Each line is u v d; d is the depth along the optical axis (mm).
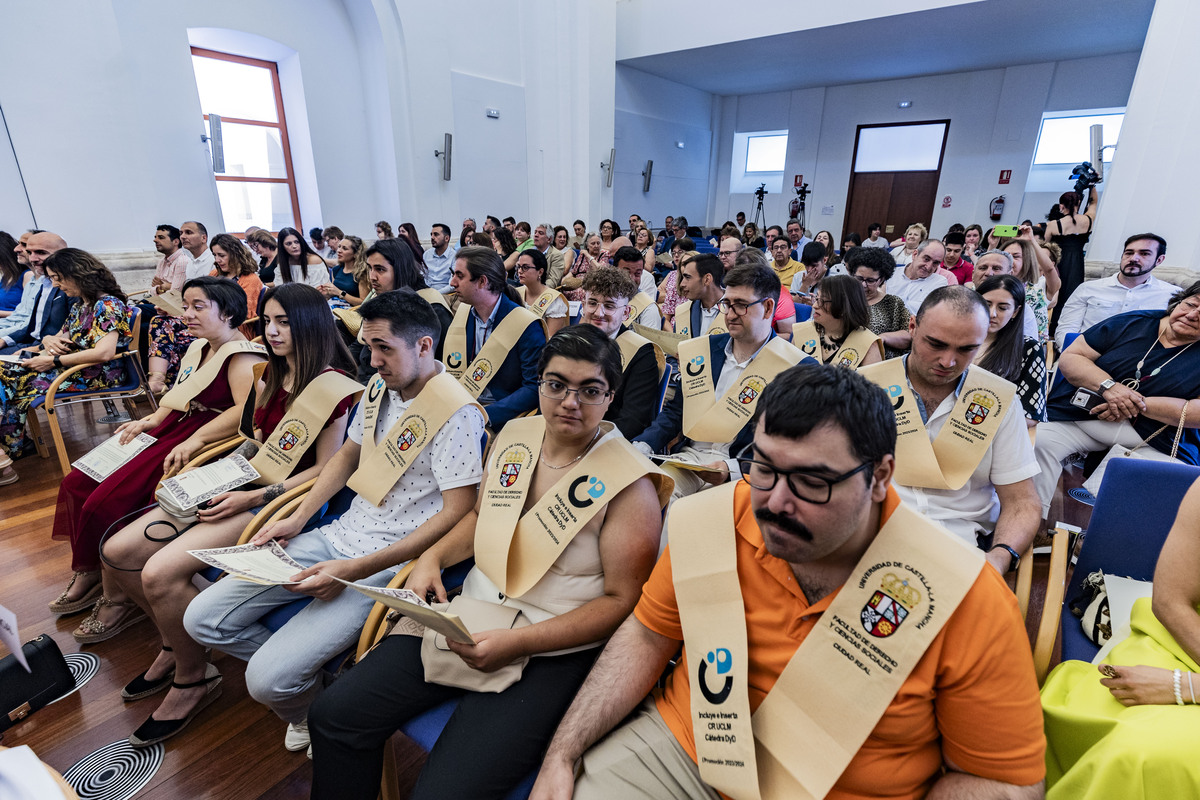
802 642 850
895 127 10633
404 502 1471
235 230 6984
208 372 1968
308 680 1281
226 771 1443
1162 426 2020
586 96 8844
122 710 1621
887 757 812
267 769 1450
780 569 871
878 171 11008
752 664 901
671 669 1129
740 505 938
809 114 11445
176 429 2006
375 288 3195
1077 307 3309
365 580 1410
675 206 12453
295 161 7266
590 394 1085
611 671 999
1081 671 1098
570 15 8617
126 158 5262
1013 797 757
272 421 1836
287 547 1477
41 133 4805
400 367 1405
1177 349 1995
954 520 1511
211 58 6434
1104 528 1293
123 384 3111
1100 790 897
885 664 788
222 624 1355
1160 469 1244
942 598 766
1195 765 849
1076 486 2576
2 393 2982
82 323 3055
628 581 1117
